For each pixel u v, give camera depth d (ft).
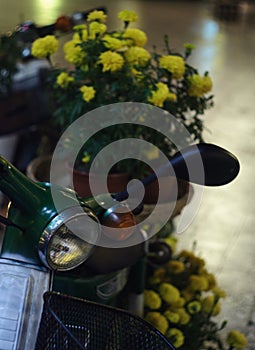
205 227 14.06
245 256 13.10
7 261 5.63
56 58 13.20
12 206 5.65
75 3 34.01
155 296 8.86
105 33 9.25
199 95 9.24
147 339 4.91
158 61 9.04
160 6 35.35
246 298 11.73
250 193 15.65
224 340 10.32
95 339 5.08
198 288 9.27
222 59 26.25
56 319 4.80
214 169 5.69
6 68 12.06
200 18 33.22
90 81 8.80
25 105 12.30
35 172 9.46
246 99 21.83
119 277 7.95
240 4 35.86
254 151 17.92
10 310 5.53
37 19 29.71
